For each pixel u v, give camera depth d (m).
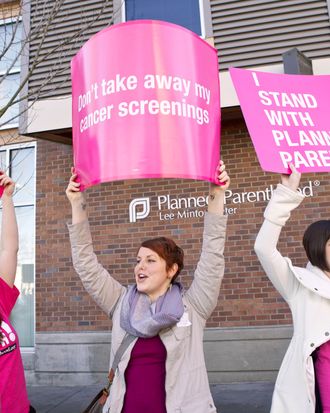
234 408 4.62
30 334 6.56
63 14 6.25
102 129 1.97
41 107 6.00
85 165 2.05
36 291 6.36
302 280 2.02
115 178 1.91
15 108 7.02
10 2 6.41
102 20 6.14
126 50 1.99
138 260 2.19
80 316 6.14
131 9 6.28
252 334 5.60
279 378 2.03
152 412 1.87
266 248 2.10
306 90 2.34
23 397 2.01
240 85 2.26
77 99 2.14
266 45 5.70
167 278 2.19
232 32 5.82
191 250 5.92
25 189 6.91
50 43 6.19
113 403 1.94
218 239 2.13
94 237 6.25
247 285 5.70
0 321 2.00
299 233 5.66
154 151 1.91
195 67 2.04
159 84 1.96
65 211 6.46
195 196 6.02
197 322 2.11
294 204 2.10
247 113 2.21
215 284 2.12
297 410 1.88
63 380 6.05
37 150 6.77
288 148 2.20
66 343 6.12
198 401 1.91
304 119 2.28
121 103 1.96
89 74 2.06
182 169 1.92
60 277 6.30
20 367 2.04
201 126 2.01
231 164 6.02
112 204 6.27
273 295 5.61
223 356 5.64
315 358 1.97
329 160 2.23
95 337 6.02
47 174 6.64
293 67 5.11
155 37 1.99
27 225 6.83
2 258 2.17
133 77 1.96
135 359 1.98
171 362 1.93
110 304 2.24
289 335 5.49
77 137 2.12
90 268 2.20
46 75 6.06
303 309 2.03
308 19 5.64
